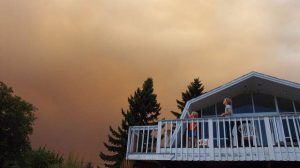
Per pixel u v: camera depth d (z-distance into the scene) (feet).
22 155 60.08
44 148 104.53
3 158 55.62
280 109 43.42
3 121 56.29
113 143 100.37
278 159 30.42
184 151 34.60
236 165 36.78
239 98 46.37
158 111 106.11
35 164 93.20
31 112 61.77
